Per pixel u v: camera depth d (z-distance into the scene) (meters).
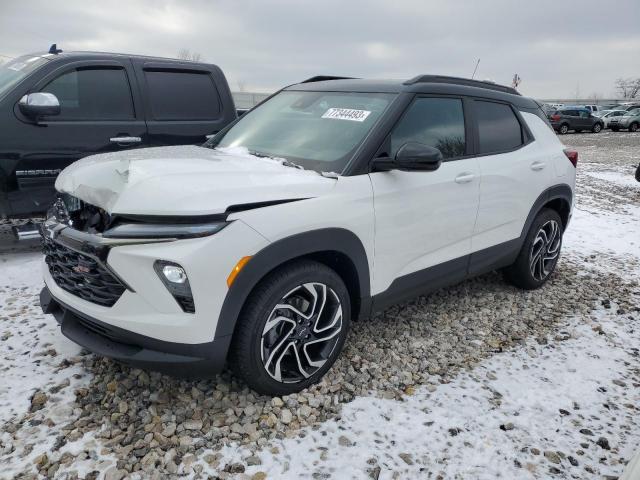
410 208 2.87
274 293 2.34
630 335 3.54
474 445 2.35
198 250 2.07
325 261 2.70
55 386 2.55
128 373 2.68
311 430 2.37
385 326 3.44
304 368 2.61
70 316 2.51
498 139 3.64
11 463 2.07
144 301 2.13
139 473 2.06
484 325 3.55
